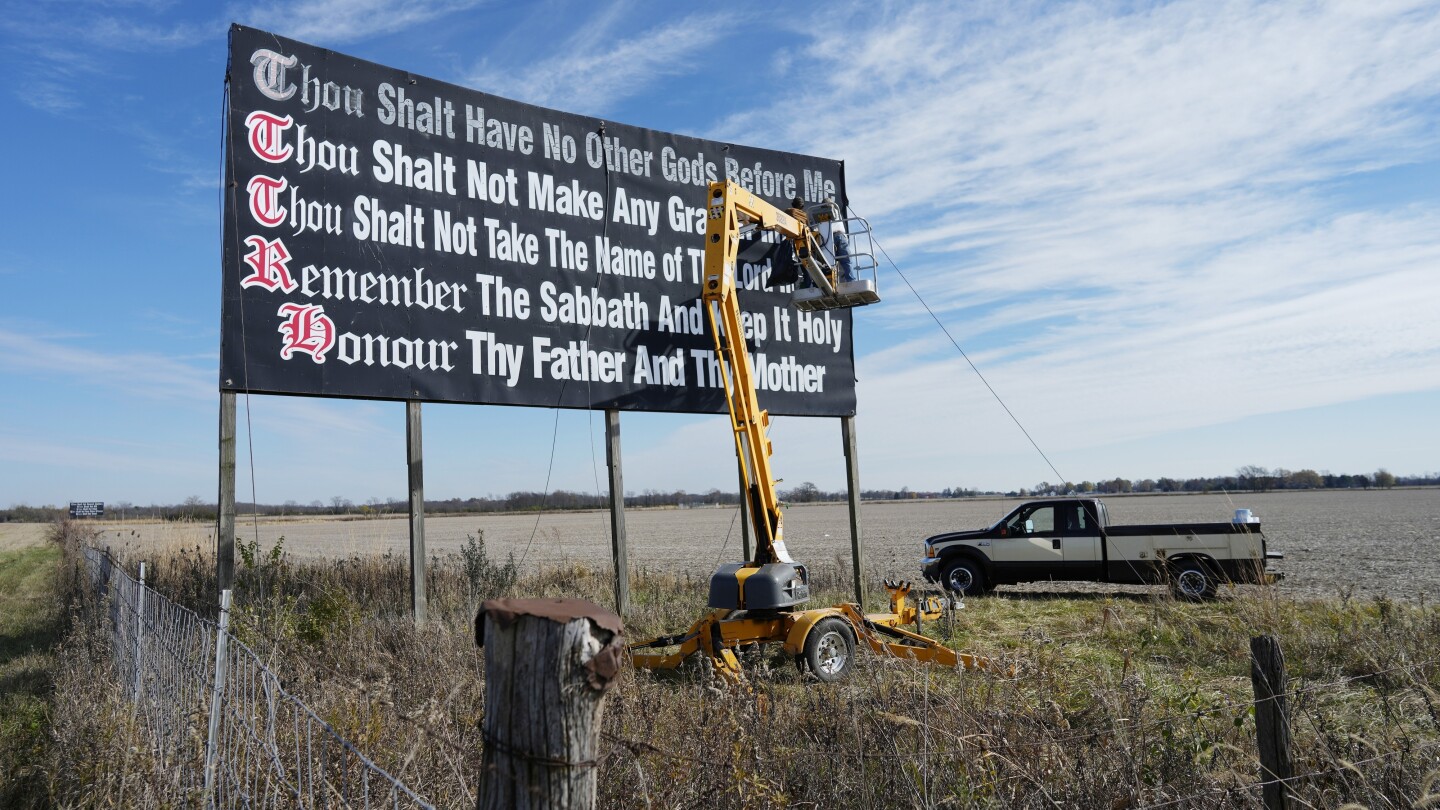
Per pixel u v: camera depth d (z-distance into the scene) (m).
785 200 14.09
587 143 12.20
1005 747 4.17
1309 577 17.25
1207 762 4.36
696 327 12.86
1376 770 4.02
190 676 4.84
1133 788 3.90
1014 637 10.52
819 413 13.94
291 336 9.61
